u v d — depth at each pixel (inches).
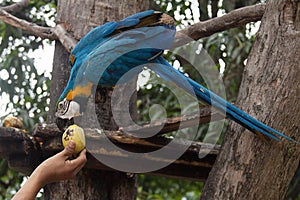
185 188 313.7
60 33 167.0
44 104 250.1
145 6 174.6
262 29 142.4
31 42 248.4
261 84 137.3
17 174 267.6
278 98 135.2
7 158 150.5
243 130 135.3
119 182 161.0
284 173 134.1
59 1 173.0
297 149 135.3
